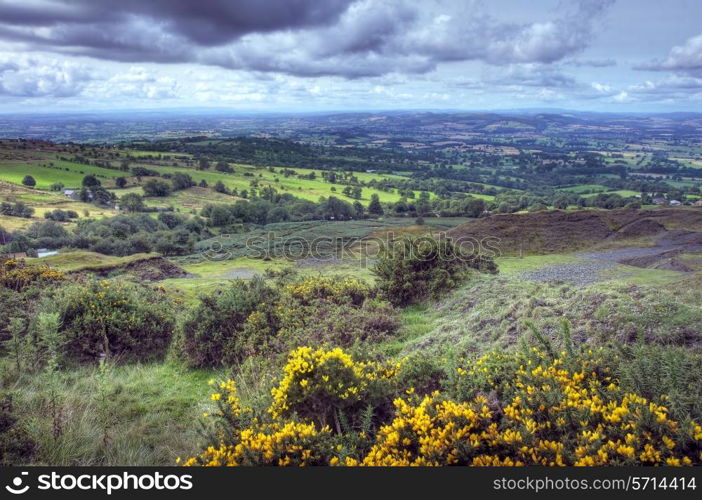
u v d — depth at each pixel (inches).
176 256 2527.1
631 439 121.3
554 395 145.5
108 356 340.2
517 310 339.9
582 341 248.4
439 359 228.2
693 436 119.0
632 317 251.0
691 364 154.9
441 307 469.1
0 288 431.8
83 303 366.3
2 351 321.4
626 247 1517.0
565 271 973.2
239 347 335.0
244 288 421.1
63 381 271.4
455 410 143.9
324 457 143.9
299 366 177.9
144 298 462.0
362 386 178.2
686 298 301.3
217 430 170.6
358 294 481.1
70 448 178.4
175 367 337.1
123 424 217.9
